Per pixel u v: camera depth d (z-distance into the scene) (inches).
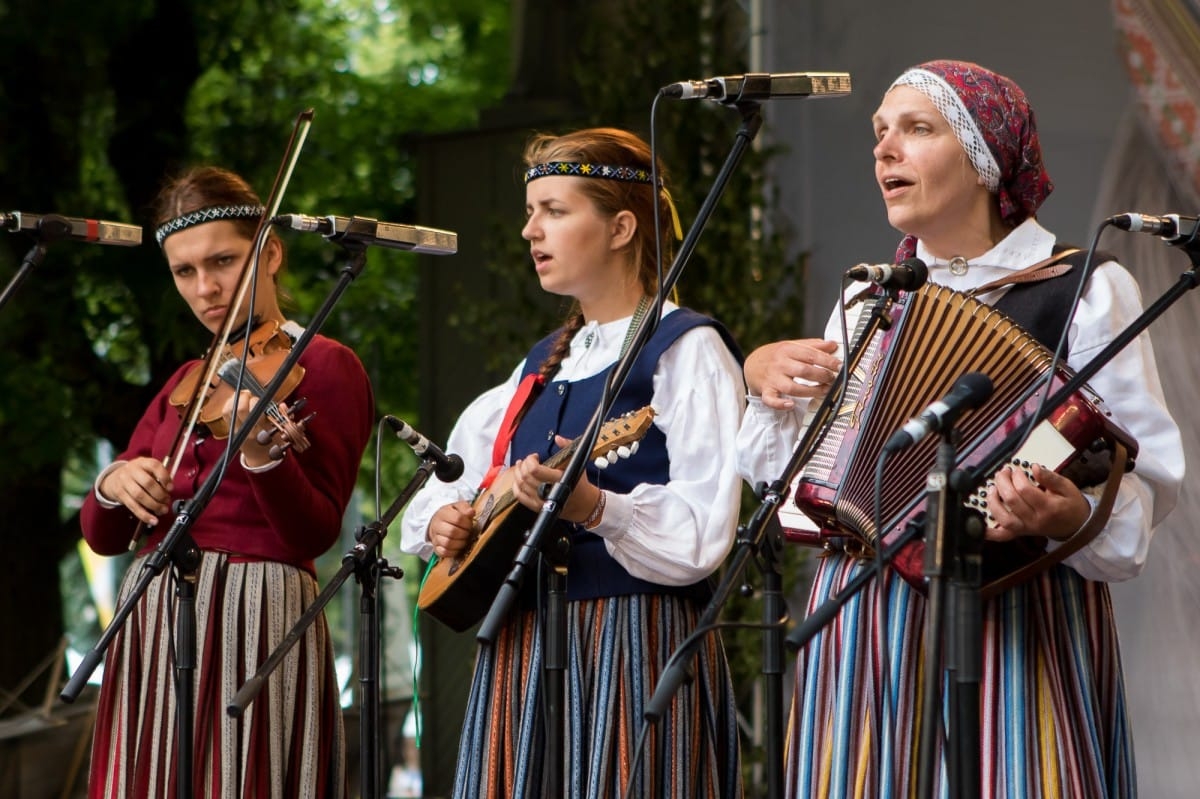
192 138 651.5
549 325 422.0
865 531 178.5
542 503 198.2
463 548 216.2
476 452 237.8
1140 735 285.9
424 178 500.7
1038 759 177.9
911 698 184.5
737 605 362.0
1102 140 305.4
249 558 233.6
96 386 603.5
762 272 354.9
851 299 191.3
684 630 211.2
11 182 597.6
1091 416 167.6
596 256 222.5
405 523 236.2
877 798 185.2
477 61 820.0
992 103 188.2
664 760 205.2
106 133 622.8
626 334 221.3
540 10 507.2
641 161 227.0
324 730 237.1
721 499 208.7
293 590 234.2
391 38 826.2
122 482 231.9
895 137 192.2
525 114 487.2
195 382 246.5
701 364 215.3
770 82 189.0
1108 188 304.0
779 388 195.0
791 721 197.9
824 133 350.9
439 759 490.0
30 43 587.8
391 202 742.5
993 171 187.9
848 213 347.9
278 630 231.6
